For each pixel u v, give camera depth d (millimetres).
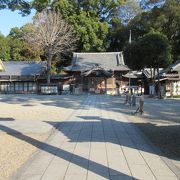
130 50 40000
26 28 58312
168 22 54938
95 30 62094
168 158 8828
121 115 19672
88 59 56500
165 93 41844
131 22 66188
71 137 12094
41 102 30875
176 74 41594
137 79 54594
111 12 68812
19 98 37562
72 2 61844
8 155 9195
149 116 19234
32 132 13250
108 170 7609
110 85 53688
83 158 8797
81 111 22047
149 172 7449
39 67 57031
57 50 55156
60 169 7691
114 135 12531
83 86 53969
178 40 54531
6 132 13250
